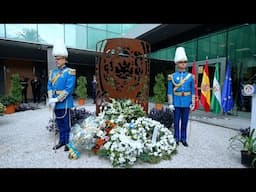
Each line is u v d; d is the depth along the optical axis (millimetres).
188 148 3711
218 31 7836
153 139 3330
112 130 3262
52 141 3947
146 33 9461
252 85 3209
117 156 2854
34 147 3604
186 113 3881
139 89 4695
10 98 7598
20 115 7090
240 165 2955
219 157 3273
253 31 6953
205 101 6766
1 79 11914
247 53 7164
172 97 3975
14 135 4387
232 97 7012
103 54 4559
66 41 9844
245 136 3531
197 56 8758
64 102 3459
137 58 4664
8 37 8391
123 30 11406
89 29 10422
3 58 11742
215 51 8031
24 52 11117
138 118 3820
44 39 9242
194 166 2924
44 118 6488
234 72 7508
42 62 13703
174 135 3969
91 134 3252
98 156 3227
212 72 8102
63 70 3451
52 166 2865
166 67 10812
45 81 13586
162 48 11125
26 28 8773
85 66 15836
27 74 13086
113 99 4414
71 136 3775
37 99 12133
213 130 5102
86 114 4828
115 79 4598
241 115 7141
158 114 4941
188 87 3836
